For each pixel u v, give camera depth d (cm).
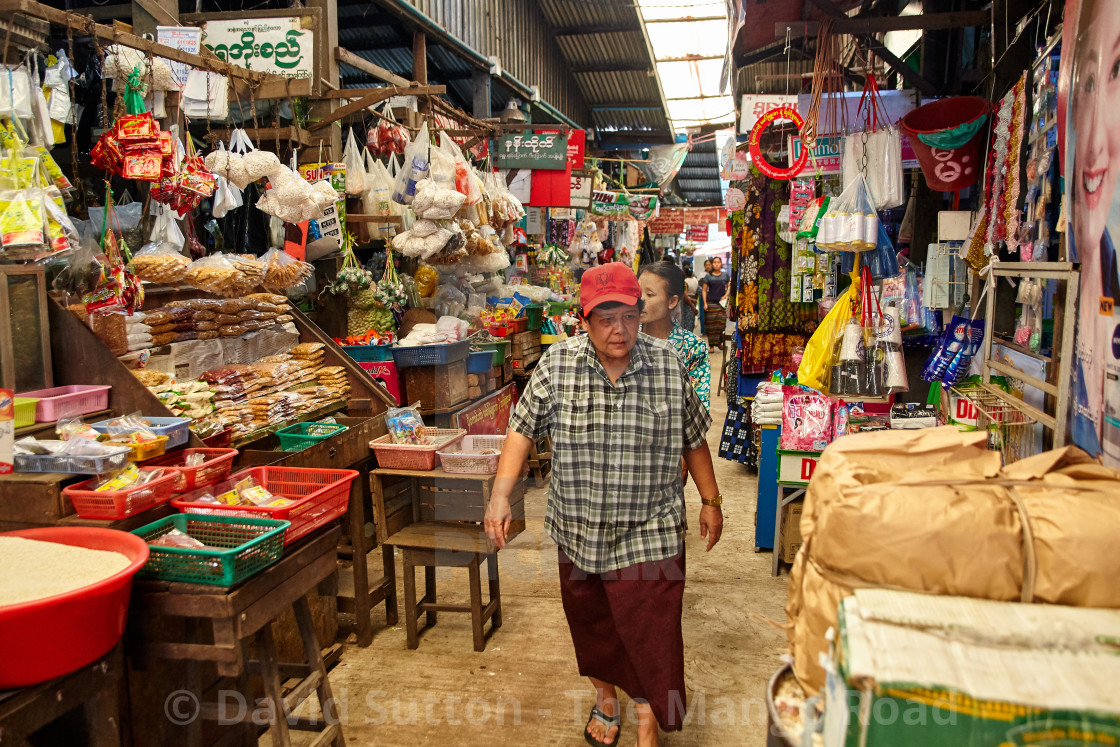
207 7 581
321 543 231
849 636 100
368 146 521
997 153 308
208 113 376
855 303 354
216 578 192
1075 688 93
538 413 223
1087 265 205
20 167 266
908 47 543
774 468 425
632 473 210
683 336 291
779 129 508
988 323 278
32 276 261
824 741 108
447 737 257
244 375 344
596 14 931
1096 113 203
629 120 1403
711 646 319
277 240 453
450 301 536
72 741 183
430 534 319
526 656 311
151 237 342
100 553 183
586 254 973
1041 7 307
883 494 112
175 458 258
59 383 273
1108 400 185
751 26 423
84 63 395
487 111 827
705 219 1539
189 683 223
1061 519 108
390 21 713
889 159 370
